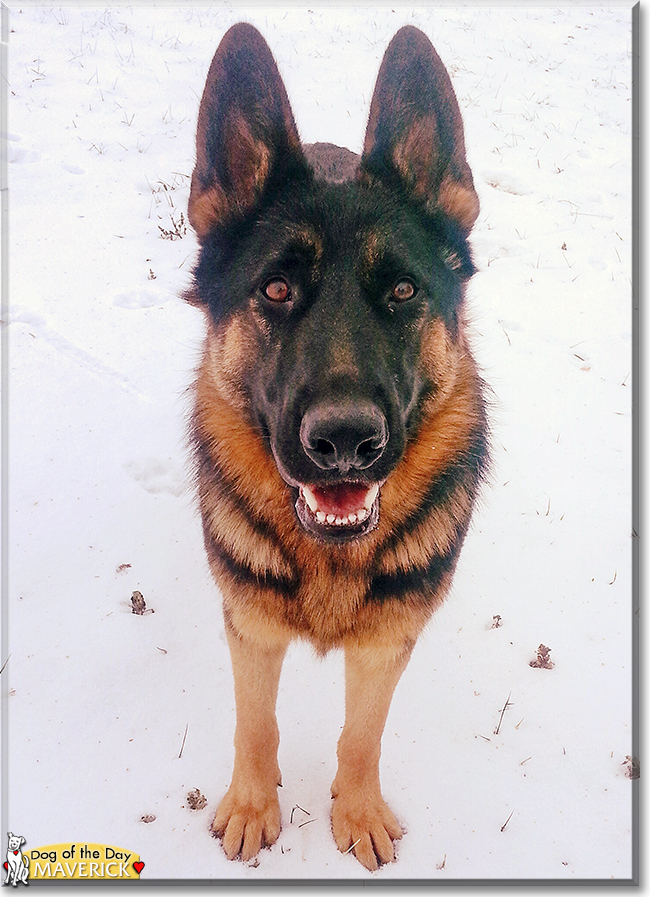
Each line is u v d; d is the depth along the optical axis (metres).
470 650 0.84
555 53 2.67
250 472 0.65
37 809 0.69
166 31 2.43
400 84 0.62
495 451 1.08
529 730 0.77
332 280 0.58
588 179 1.88
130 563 0.89
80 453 1.01
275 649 0.69
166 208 1.56
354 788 0.69
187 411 0.80
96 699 0.76
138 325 1.23
